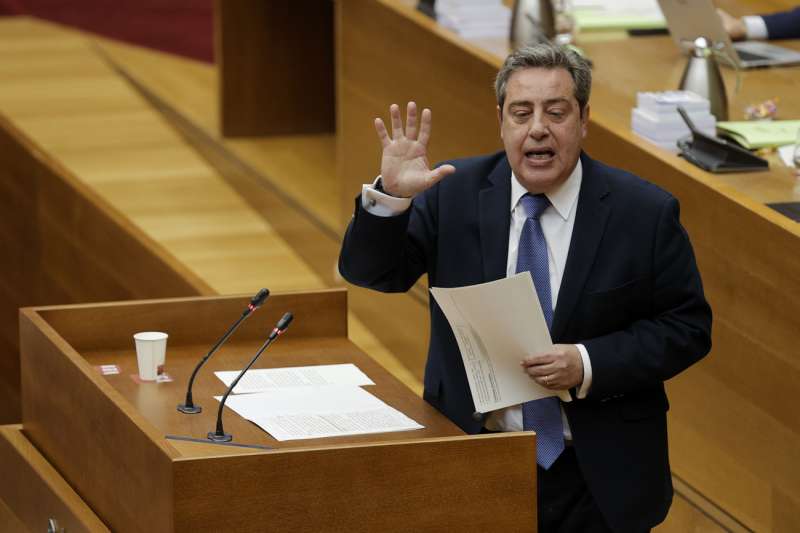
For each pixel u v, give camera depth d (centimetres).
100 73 3014
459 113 1583
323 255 1945
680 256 912
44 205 2333
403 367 1705
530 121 886
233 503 782
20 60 3095
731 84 1526
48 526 984
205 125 2541
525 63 891
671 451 1247
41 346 1014
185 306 1059
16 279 2456
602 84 1506
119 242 2078
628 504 907
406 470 814
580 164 932
